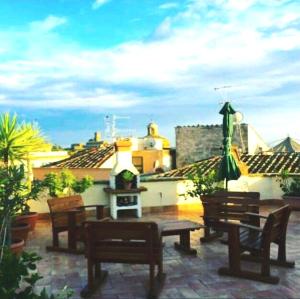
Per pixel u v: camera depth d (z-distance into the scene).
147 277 6.10
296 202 11.27
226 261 6.84
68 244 7.60
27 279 4.38
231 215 8.00
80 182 10.64
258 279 5.82
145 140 31.34
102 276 5.99
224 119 10.90
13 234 7.98
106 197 11.73
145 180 12.02
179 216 11.33
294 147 32.09
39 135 10.53
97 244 5.55
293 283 5.73
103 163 22.56
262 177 13.21
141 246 5.40
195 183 10.80
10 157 9.99
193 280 5.93
